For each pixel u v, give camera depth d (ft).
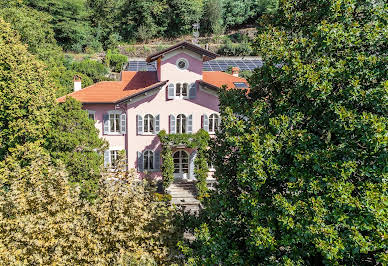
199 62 89.66
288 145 32.35
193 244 41.75
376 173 27.81
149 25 225.97
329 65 32.63
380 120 27.27
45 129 73.05
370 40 31.01
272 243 30.66
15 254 37.73
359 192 29.17
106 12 217.77
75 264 38.40
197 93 91.86
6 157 70.33
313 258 33.71
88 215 44.16
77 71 155.53
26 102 71.67
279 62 35.45
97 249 37.93
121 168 47.88
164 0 224.94
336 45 31.99
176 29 233.35
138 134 91.81
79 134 67.51
